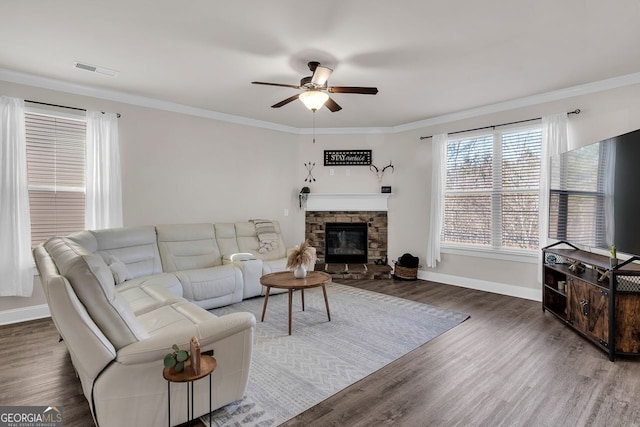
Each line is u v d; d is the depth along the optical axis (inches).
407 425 73.2
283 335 123.5
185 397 70.0
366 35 105.1
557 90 155.9
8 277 133.0
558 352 109.6
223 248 182.1
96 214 153.3
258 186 218.4
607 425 73.2
